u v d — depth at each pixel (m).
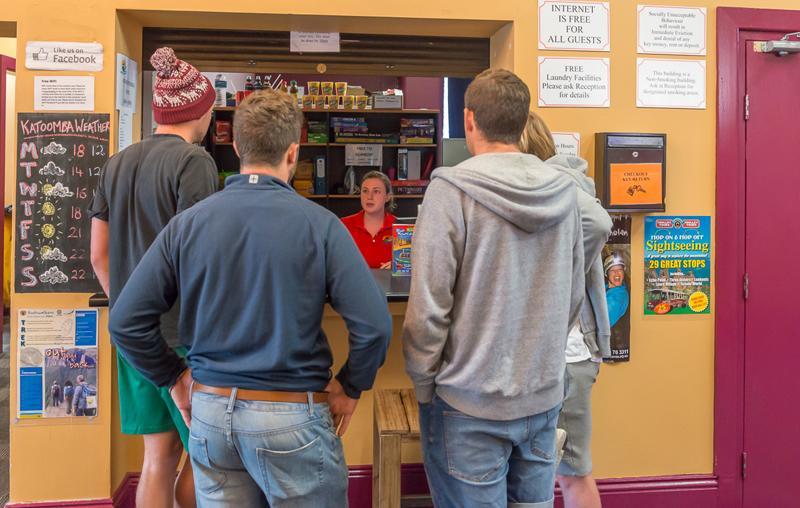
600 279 1.91
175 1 2.40
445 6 2.50
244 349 1.35
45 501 2.42
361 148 5.55
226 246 1.33
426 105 6.65
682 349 2.64
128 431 1.92
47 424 2.41
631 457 2.63
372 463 2.56
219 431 1.35
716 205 2.62
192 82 1.88
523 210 1.37
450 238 1.40
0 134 5.16
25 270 2.39
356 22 2.54
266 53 2.77
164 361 1.49
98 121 2.38
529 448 1.51
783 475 2.67
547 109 2.55
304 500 1.39
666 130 2.61
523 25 2.53
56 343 2.41
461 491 1.48
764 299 2.65
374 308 1.38
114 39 2.38
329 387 1.51
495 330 1.39
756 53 2.62
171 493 1.98
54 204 2.38
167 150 1.79
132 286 1.39
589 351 1.96
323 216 1.40
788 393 2.67
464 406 1.44
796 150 2.65
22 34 2.35
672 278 2.62
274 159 1.41
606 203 2.50
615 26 2.57
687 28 2.60
